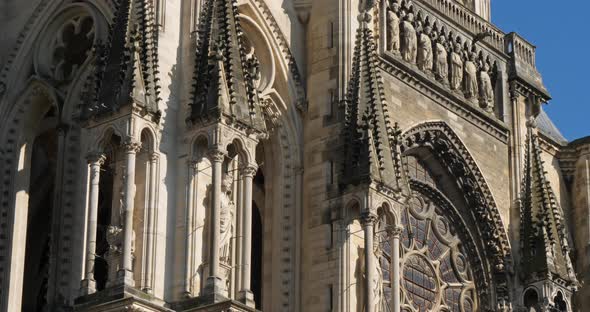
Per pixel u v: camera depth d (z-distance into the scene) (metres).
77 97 84.50
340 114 89.44
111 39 78.12
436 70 101.00
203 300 75.12
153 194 76.50
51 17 87.81
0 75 87.94
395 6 98.69
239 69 80.19
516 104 107.88
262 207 95.12
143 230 75.75
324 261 86.88
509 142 106.69
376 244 87.50
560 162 115.94
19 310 83.69
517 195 105.25
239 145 78.94
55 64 87.31
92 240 74.88
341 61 90.88
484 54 106.56
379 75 91.12
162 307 74.00
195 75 79.69
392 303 85.56
